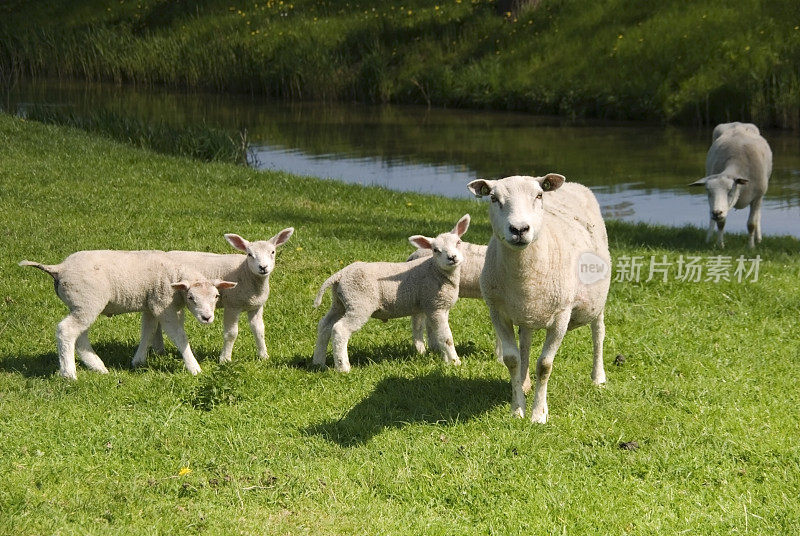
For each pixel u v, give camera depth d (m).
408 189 23.14
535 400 8.87
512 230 7.75
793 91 30.94
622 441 8.48
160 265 9.96
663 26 36.97
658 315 12.24
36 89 40.22
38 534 6.59
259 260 10.02
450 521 7.08
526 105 36.75
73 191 18.59
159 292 9.89
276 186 21.09
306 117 35.16
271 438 8.41
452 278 10.17
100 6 51.62
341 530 6.91
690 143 29.06
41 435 8.11
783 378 10.07
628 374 10.23
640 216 20.61
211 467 7.78
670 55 35.31
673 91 33.75
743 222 20.38
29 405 8.77
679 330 11.57
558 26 39.88
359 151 28.53
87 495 7.17
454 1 44.94
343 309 10.55
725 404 9.30
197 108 36.41
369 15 44.97
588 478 7.76
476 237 16.73
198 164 22.92
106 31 46.41
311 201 19.91
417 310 10.40
